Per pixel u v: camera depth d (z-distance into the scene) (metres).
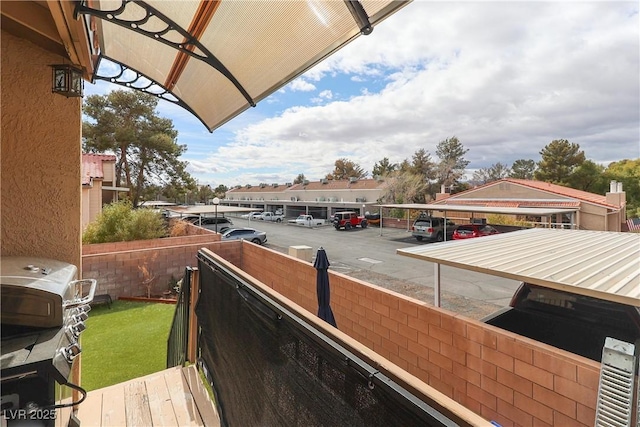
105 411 2.33
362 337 5.12
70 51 1.69
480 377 3.51
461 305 8.16
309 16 1.77
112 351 4.55
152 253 8.69
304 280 6.78
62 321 1.33
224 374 2.17
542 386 3.00
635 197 30.41
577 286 2.75
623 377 1.80
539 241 5.11
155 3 1.94
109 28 2.39
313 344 1.16
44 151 1.95
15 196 1.88
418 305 4.20
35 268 1.55
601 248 4.38
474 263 3.71
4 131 1.84
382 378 0.88
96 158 16.36
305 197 40.84
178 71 2.90
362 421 0.94
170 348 3.71
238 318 1.95
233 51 2.29
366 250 16.56
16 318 1.25
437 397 0.78
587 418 2.71
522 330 4.72
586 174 32.38
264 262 8.72
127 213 11.77
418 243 18.47
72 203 2.04
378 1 1.54
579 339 4.18
